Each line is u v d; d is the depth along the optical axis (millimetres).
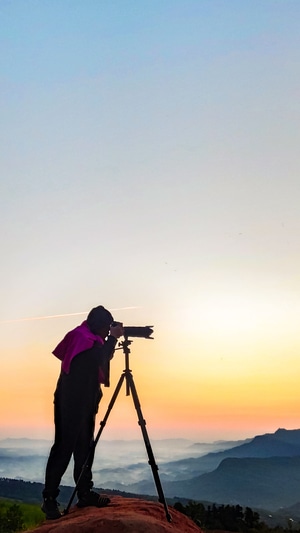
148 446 6781
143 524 5285
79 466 7152
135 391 7051
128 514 5859
